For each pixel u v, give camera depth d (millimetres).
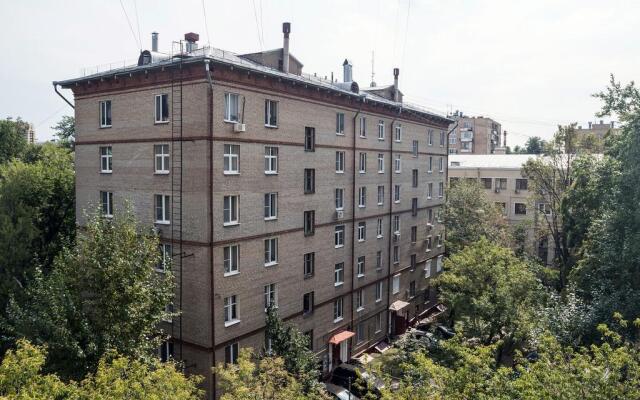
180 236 27047
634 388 14656
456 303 33312
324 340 35781
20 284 31984
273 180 30047
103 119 31000
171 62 25984
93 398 14305
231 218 27469
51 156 46750
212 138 25750
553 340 16875
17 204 36500
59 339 20250
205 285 26203
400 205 46281
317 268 34594
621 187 28297
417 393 15539
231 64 25859
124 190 29922
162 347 28547
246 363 18562
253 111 28297
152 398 14344
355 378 32531
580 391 14586
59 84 31547
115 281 21812
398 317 45406
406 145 46938
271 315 27578
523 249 57719
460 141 109375
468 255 34469
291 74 32969
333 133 35812
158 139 27828
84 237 26250
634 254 26922
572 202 41125
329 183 35562
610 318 26188
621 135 29516
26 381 14445
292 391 19328
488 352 16281
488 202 55562
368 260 41281
